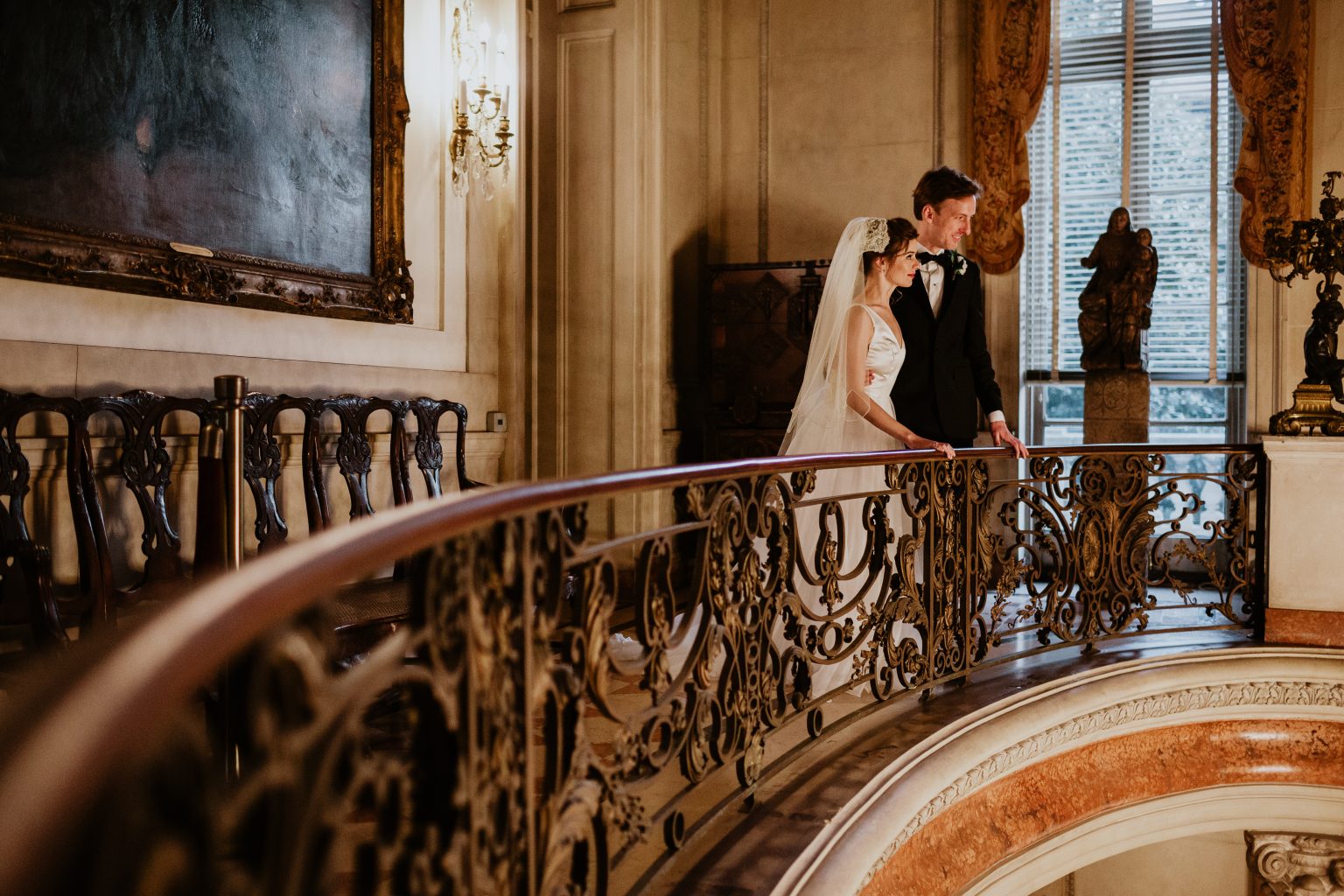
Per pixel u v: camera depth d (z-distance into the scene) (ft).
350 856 8.77
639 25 23.79
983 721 14.05
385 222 18.85
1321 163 23.76
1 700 10.33
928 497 13.97
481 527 5.21
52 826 1.62
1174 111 24.95
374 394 18.61
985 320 25.38
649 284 24.08
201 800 2.45
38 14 12.57
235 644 2.62
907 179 26.07
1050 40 25.34
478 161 21.07
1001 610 16.42
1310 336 18.51
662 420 24.40
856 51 26.37
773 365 24.53
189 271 14.57
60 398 12.01
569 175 24.41
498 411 22.63
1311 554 17.94
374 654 4.02
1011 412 25.36
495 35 22.18
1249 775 17.51
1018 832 14.74
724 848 9.23
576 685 6.46
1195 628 18.67
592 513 24.59
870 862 9.82
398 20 18.88
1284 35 23.61
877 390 14.03
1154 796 16.92
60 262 12.81
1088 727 15.92
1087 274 25.38
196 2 14.79
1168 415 25.43
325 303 17.34
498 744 5.42
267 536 14.47
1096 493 17.84
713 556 8.95
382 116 18.66
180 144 14.64
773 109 26.94
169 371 14.44
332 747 3.35
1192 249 24.91
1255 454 18.58
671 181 24.99
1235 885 21.47
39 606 10.92
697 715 8.57
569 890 6.49
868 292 14.03
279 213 16.48
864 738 12.66
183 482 14.82
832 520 14.17
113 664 2.22
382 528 4.04
